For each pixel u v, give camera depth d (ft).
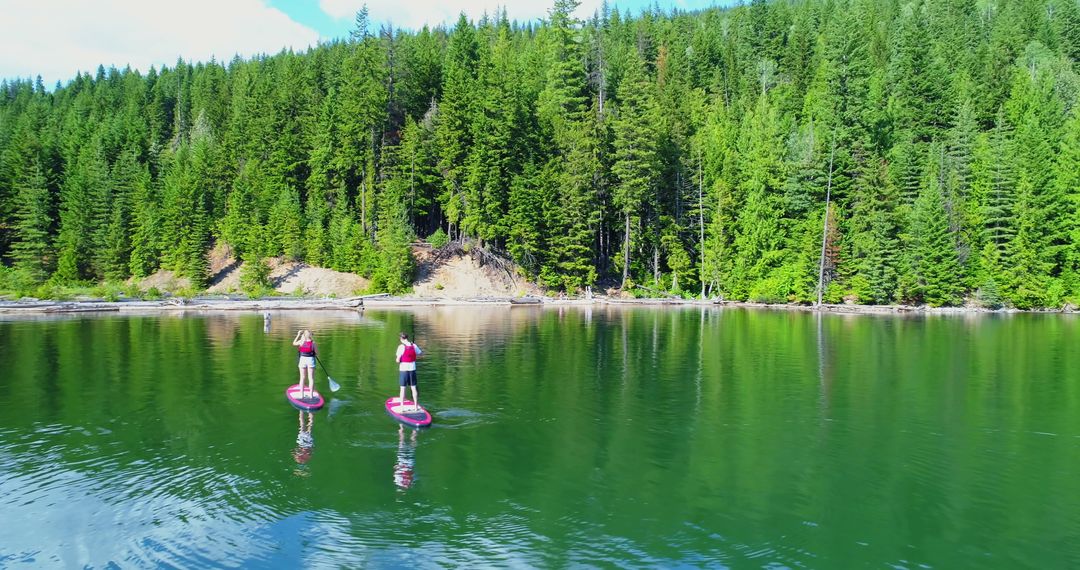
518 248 218.18
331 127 246.68
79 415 53.72
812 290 201.05
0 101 456.86
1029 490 38.81
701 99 280.92
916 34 284.61
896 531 33.06
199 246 217.97
